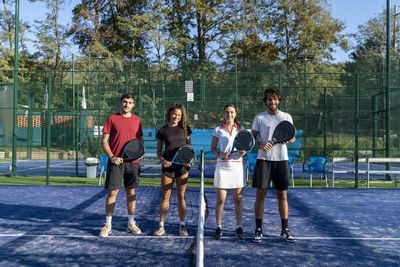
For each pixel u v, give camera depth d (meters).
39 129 20.31
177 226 5.51
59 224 5.62
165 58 32.94
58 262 3.92
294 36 38.00
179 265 3.82
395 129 13.05
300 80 19.47
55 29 36.62
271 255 4.19
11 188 9.59
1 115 17.88
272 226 5.57
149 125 17.11
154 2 33.59
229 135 4.87
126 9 37.56
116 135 5.01
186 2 35.22
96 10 37.41
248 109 17.23
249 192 9.03
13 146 12.30
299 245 4.59
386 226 5.62
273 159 4.73
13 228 5.38
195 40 36.75
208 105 17.33
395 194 8.95
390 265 3.88
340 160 10.30
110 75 19.42
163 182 4.96
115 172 4.94
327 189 9.79
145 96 17.69
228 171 4.82
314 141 16.73
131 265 3.83
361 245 4.61
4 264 3.86
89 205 7.20
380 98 14.30
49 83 10.47
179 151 4.78
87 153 15.74
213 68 23.02
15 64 12.24
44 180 11.38
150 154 11.20
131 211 5.16
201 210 2.89
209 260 3.99
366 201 7.88
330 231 5.30
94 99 23.47
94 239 4.80
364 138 16.38
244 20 35.19
